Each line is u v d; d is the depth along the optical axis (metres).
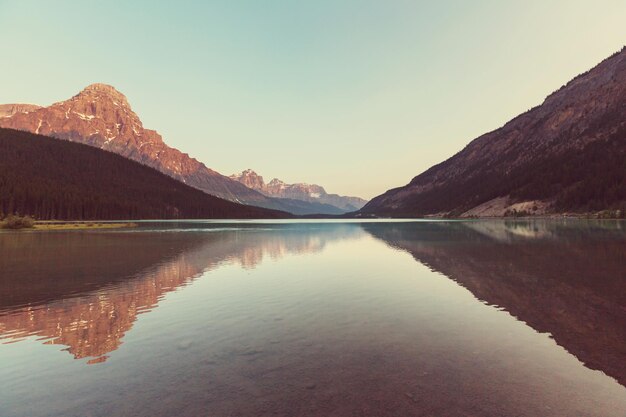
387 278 22.98
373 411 7.11
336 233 80.44
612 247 37.38
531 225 93.88
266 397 7.79
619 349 10.38
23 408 7.47
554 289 18.47
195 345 11.27
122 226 112.75
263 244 50.78
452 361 9.73
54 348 11.12
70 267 28.47
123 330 12.87
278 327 13.09
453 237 59.03
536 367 9.24
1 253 38.22
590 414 6.97
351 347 10.95
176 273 25.72
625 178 142.12
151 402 7.64
